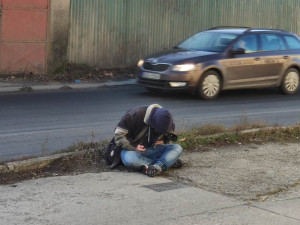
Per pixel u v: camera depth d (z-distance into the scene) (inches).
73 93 470.0
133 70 596.1
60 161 248.7
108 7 573.0
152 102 428.8
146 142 236.1
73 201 194.4
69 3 544.4
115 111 388.2
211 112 393.1
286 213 188.4
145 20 604.1
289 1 735.1
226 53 450.0
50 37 538.0
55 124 338.6
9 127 325.7
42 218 176.4
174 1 623.2
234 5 678.5
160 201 196.2
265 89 526.9
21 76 529.7
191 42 480.7
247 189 215.9
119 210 185.5
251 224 176.1
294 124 357.1
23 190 208.2
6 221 173.0
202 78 436.1
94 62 575.5
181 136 290.2
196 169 243.6
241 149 284.5
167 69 430.6
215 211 187.5
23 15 523.8
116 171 239.5
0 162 240.4
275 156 273.1
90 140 285.1
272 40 484.7
